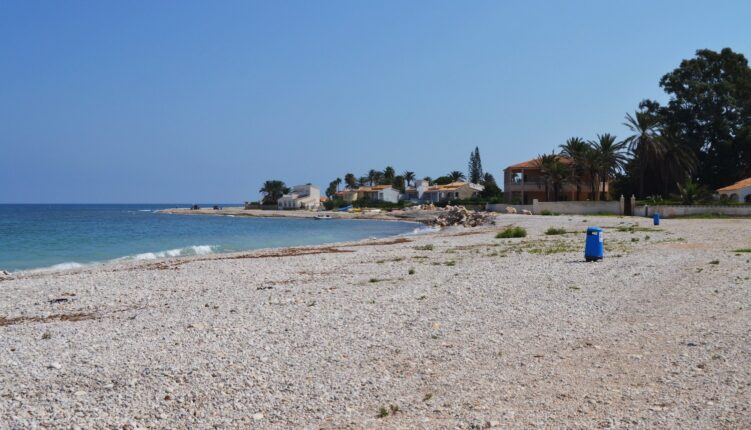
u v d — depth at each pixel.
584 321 10.71
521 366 8.02
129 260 30.38
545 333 9.87
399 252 27.45
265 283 17.59
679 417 6.05
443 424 6.11
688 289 13.68
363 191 151.88
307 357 8.66
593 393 6.87
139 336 10.24
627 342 9.09
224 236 54.66
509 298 13.27
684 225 41.66
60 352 9.20
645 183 78.19
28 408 6.71
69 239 49.41
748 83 79.81
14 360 8.76
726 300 12.12
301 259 25.34
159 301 14.59
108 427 6.19
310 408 6.65
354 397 6.98
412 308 12.37
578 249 25.52
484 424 6.05
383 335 9.95
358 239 49.41
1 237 52.12
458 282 16.03
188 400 6.94
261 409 6.64
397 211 111.88
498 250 26.34
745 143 76.25
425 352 8.84
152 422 6.31
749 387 6.81
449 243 32.53
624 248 24.64
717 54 82.94
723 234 31.50
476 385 7.30
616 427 5.86
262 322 11.20
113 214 151.88
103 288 17.05
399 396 6.99
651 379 7.27
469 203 107.88
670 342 8.95
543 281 15.76
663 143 73.31
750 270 16.39
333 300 13.61
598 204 69.69
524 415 6.28
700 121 82.25
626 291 13.80
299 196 155.50
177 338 9.98
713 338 9.03
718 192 72.06
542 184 90.69
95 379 7.75
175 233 60.28
